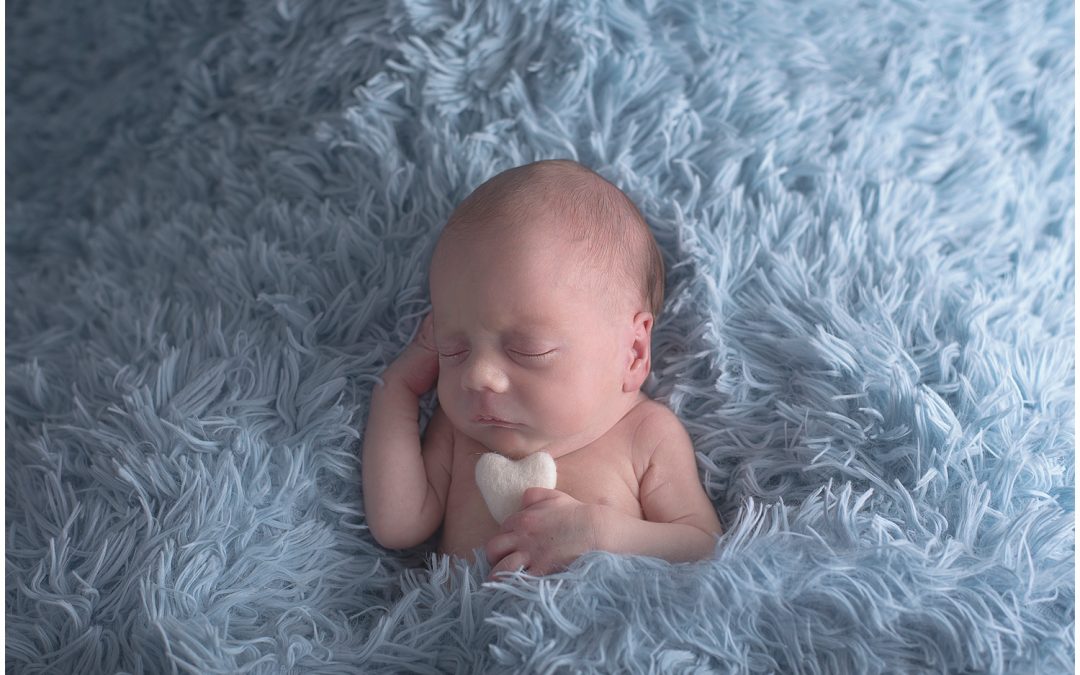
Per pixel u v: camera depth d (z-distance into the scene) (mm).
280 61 1289
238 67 1331
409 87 1187
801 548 892
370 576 1014
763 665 843
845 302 1086
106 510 998
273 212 1180
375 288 1122
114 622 927
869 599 845
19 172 1507
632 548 938
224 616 918
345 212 1179
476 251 980
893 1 1291
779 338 1062
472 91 1185
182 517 958
